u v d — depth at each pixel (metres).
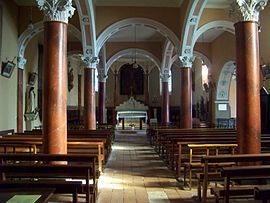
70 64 25.12
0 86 12.50
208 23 14.73
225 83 19.56
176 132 11.07
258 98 6.95
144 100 30.16
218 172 6.41
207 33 19.00
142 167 9.78
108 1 14.38
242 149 6.89
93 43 14.02
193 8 12.76
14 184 3.51
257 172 4.18
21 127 14.66
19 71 14.69
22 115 14.81
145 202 6.03
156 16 14.62
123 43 21.16
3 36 12.82
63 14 7.04
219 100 19.78
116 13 14.57
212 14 14.77
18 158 5.29
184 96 14.34
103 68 21.31
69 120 23.42
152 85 30.42
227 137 8.81
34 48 17.52
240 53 7.07
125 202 6.02
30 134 10.66
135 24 14.85
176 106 29.38
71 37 19.47
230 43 17.58
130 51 21.19
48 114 6.81
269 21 12.27
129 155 12.31
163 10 14.67
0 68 12.45
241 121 6.94
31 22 14.62
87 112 14.65
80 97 25.77
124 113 25.06
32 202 2.71
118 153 12.87
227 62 18.03
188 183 7.55
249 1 6.95
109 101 30.39
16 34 14.50
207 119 22.47
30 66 16.92
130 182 7.73
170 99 29.58
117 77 30.31
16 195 2.91
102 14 14.57
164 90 21.06
